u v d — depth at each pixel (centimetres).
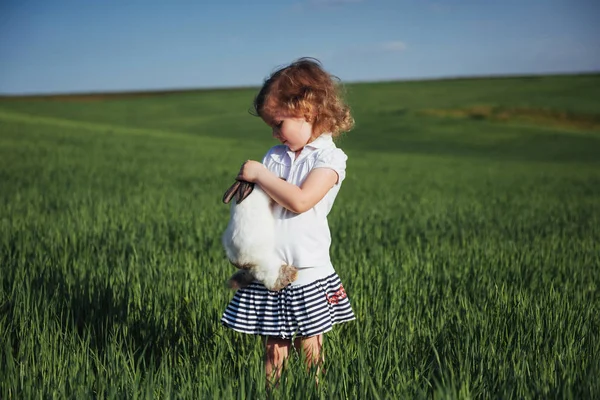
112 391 327
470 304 514
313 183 356
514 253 770
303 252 358
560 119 6681
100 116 6994
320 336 378
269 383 346
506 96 8162
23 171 1994
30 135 3816
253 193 349
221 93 9600
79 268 637
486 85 9425
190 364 391
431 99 8156
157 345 437
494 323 456
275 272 349
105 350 411
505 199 1712
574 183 2438
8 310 478
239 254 346
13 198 1323
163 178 2066
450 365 367
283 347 375
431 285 582
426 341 431
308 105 355
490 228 1086
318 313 358
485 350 397
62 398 328
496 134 5712
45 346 396
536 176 2795
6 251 695
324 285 365
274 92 358
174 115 7269
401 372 366
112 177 1988
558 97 7912
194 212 1169
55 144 3350
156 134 4847
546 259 746
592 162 4162
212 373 359
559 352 404
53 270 598
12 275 566
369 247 820
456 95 8462
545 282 622
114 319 473
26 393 337
